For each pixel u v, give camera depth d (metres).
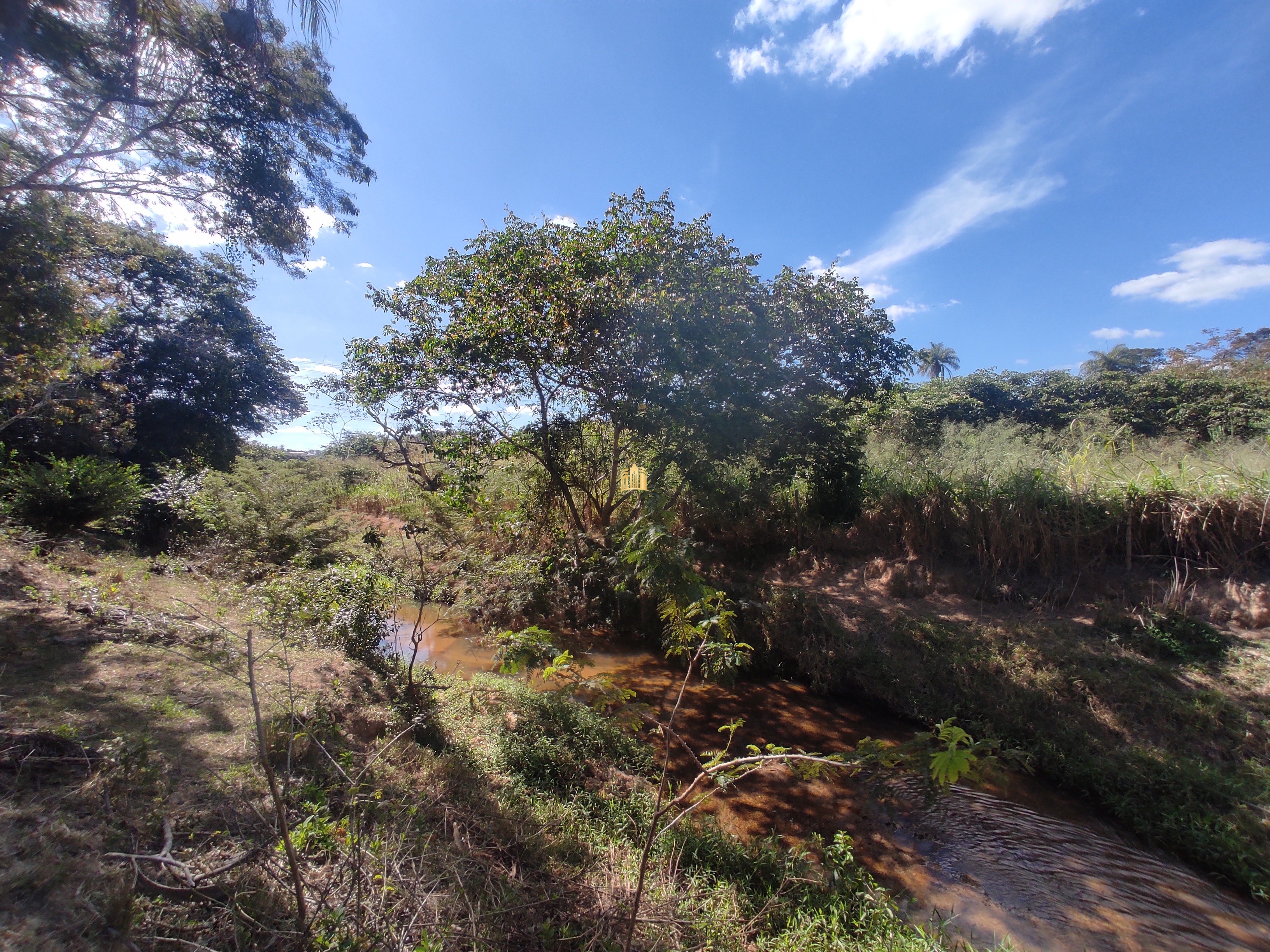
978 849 4.84
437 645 9.07
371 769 3.92
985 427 12.98
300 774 3.52
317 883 2.59
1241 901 4.34
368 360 10.73
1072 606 7.65
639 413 9.94
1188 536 7.35
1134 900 4.33
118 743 3.16
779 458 10.70
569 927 2.94
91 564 7.50
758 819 5.15
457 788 4.09
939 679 7.05
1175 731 5.62
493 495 12.66
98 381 13.41
